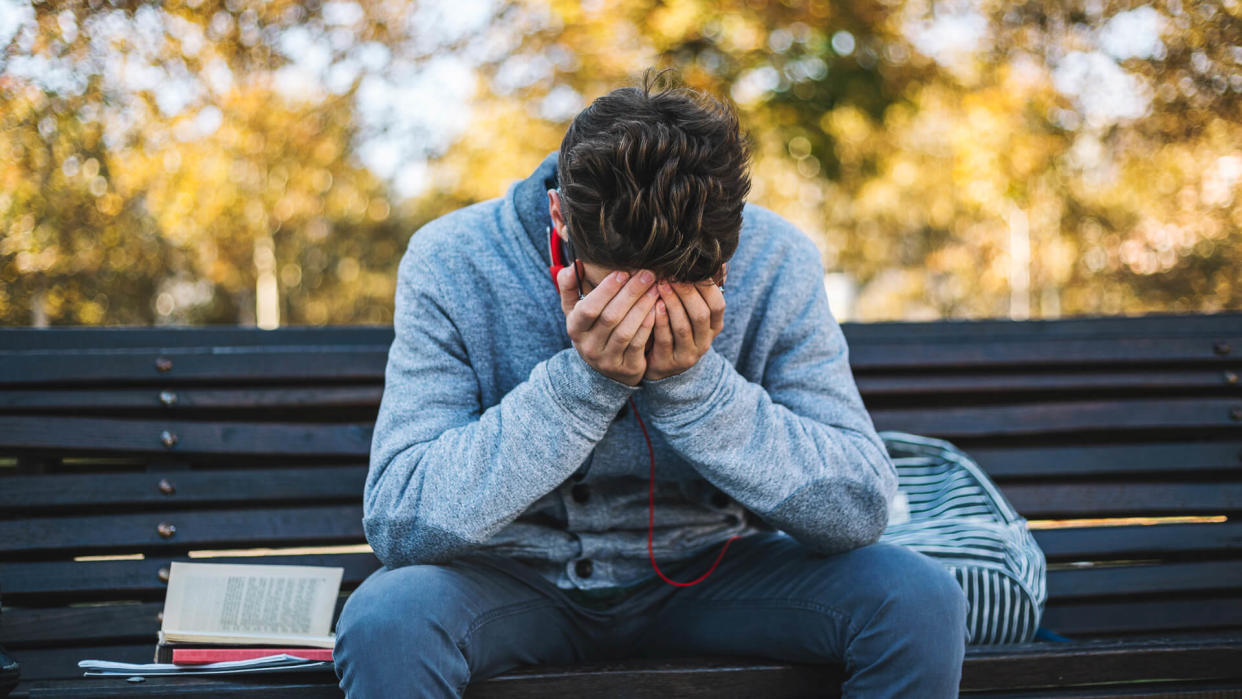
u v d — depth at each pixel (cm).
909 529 187
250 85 668
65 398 199
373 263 1045
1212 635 164
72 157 535
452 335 154
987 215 1189
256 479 202
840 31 816
